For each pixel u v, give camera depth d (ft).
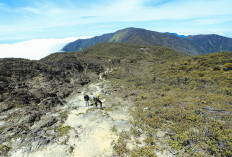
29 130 24.84
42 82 52.80
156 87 48.62
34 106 35.35
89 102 41.73
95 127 25.73
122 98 42.06
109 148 19.79
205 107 26.45
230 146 16.01
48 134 24.13
